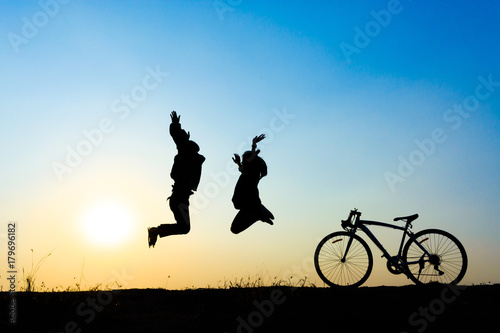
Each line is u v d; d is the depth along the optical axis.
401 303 7.62
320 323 7.12
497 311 7.23
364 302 7.74
